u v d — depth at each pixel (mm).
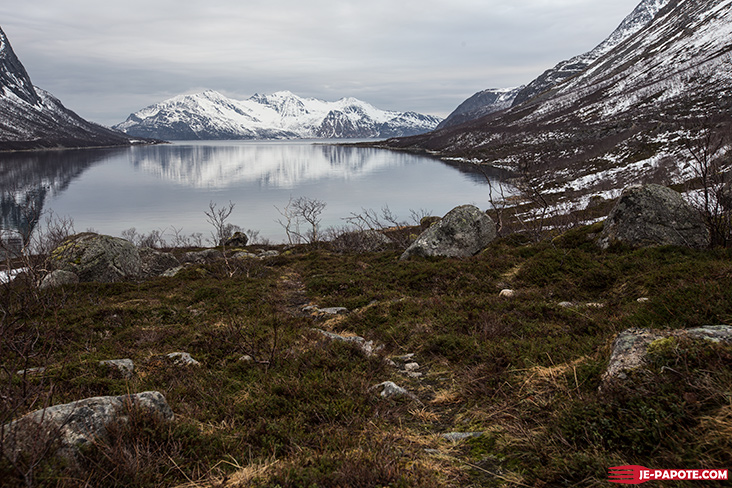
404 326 9422
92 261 20172
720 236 12023
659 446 3400
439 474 3752
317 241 38906
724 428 3281
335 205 79688
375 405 5387
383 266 18734
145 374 6938
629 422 3777
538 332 7496
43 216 67750
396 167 156750
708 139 14586
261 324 10469
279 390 5914
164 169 170375
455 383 6117
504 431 4465
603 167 71562
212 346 8688
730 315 5078
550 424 4258
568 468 3490
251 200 89438
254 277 19953
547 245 15914
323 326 10852
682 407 3619
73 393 5555
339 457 3988
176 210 78625
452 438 4473
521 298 10250
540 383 5250
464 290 12547
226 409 5418
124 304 13883
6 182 113500
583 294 10227
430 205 76125
